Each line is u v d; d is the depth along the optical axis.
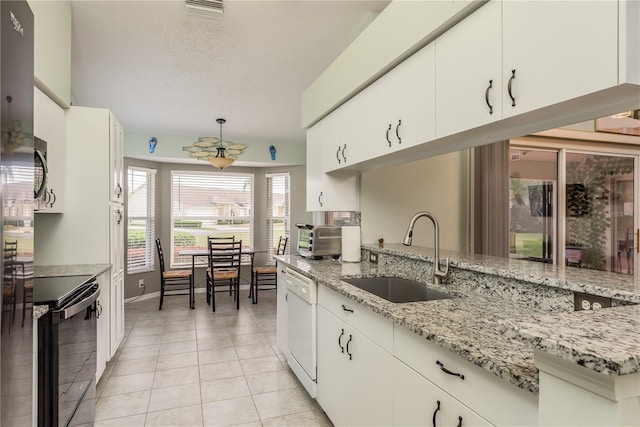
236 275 4.96
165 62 3.05
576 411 0.61
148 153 5.26
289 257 3.14
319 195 3.03
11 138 1.01
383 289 2.27
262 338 3.59
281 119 4.61
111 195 2.80
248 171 6.41
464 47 1.45
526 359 0.91
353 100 2.43
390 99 1.99
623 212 3.81
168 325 4.03
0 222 0.94
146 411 2.23
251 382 2.62
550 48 1.11
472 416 0.98
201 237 6.11
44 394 1.49
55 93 2.33
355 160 2.40
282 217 6.37
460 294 1.68
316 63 3.09
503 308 1.40
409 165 3.16
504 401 0.88
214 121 4.70
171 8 2.33
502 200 3.21
